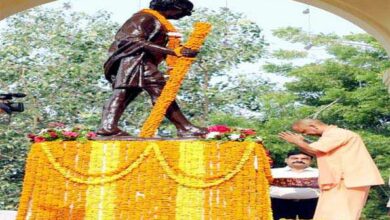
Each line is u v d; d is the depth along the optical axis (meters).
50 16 15.57
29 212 4.91
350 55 16.03
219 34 15.62
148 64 5.51
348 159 5.99
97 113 14.51
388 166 14.14
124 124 14.24
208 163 4.94
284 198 6.83
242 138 5.01
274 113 15.23
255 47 15.73
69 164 4.94
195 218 4.85
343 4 9.05
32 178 4.95
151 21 5.58
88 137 5.09
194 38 5.52
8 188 13.98
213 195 4.89
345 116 14.91
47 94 14.65
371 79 15.07
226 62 15.41
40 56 15.16
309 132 6.38
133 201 4.88
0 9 8.77
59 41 15.19
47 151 4.95
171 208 4.87
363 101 14.97
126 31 5.54
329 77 15.55
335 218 5.83
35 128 14.41
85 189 4.91
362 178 5.93
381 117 15.09
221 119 14.70
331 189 6.01
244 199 4.89
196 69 15.31
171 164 4.93
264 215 4.89
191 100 15.09
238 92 15.36
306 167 6.93
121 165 4.93
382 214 14.07
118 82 5.41
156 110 5.33
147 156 4.96
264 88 15.55
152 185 4.91
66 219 4.87
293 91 15.65
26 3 8.90
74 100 14.69
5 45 15.20
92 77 14.82
